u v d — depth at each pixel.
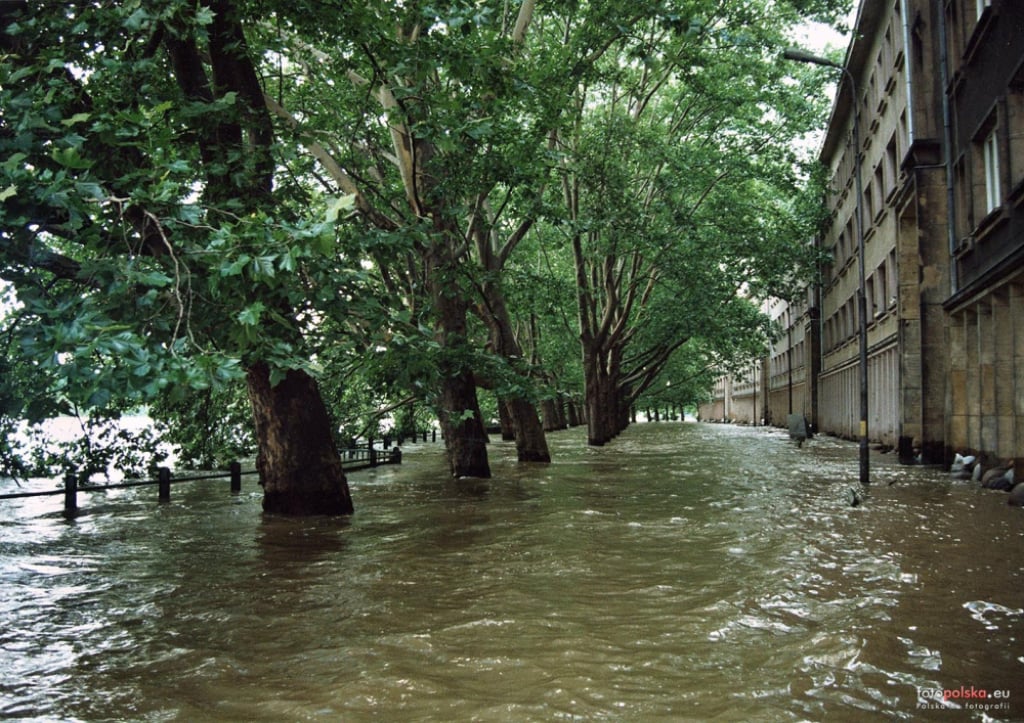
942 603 6.43
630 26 16.12
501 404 40.38
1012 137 14.71
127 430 16.28
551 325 40.19
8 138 5.98
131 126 6.62
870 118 32.19
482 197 16.39
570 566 8.22
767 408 73.69
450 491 16.23
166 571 8.40
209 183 10.36
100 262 5.86
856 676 4.77
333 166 15.87
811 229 33.97
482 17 10.24
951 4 19.11
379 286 10.60
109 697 4.65
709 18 18.95
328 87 17.03
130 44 8.27
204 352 5.58
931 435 20.62
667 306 36.38
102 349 5.05
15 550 9.82
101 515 13.23
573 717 4.20
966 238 17.66
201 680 4.92
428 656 5.29
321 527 11.31
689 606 6.46
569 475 19.81
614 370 41.88
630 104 27.14
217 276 6.01
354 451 24.22
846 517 11.45
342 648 5.50
